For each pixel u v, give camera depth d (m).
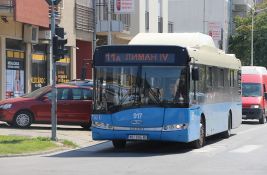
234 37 92.38
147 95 21.72
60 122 30.69
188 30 92.00
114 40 54.25
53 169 17.27
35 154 21.45
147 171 16.83
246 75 43.84
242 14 102.06
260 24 88.62
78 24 46.59
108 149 23.62
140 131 21.69
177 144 25.64
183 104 21.58
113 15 53.28
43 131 29.05
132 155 21.38
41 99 30.59
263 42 88.31
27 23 38.19
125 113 21.77
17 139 23.89
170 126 21.55
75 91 30.94
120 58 22.00
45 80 42.62
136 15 58.66
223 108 28.08
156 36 25.12
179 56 21.66
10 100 30.56
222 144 25.77
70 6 45.34
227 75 29.19
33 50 41.19
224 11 92.19
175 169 17.30
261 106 42.53
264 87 44.28
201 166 18.03
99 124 22.02
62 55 24.70
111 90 22.00
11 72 38.75
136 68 21.86
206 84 24.66
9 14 35.97
